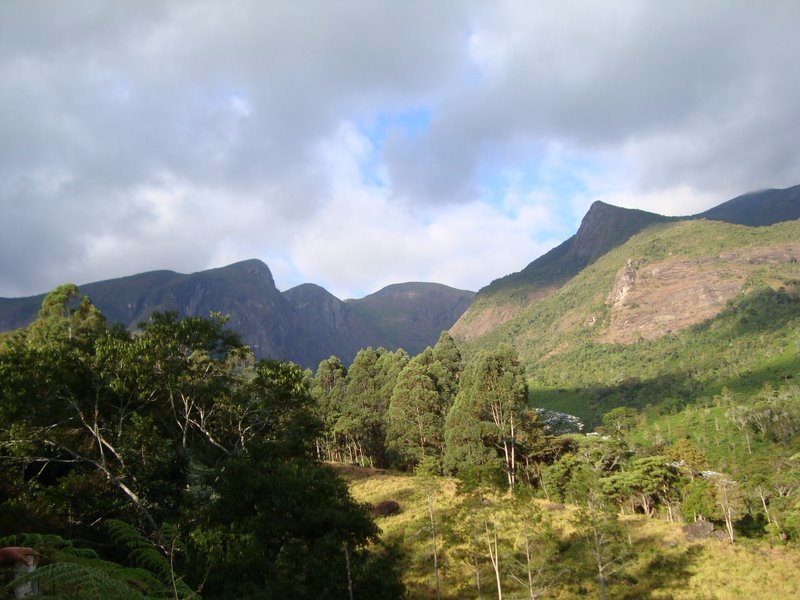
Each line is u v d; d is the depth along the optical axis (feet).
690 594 92.43
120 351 81.97
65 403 80.84
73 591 23.66
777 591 93.25
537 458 189.47
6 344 105.81
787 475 208.64
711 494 163.22
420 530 94.99
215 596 53.16
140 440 81.30
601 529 93.35
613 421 431.02
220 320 99.45
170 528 37.32
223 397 96.37
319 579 58.03
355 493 158.10
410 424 193.77
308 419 104.78
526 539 87.92
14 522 62.54
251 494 62.28
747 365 552.41
